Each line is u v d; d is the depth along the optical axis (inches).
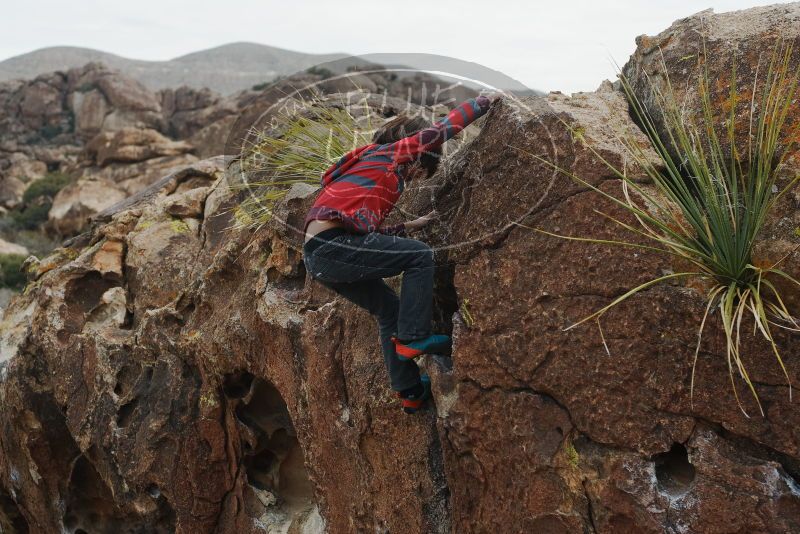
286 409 191.3
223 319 189.6
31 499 251.6
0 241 1100.5
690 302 112.0
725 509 104.9
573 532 116.6
